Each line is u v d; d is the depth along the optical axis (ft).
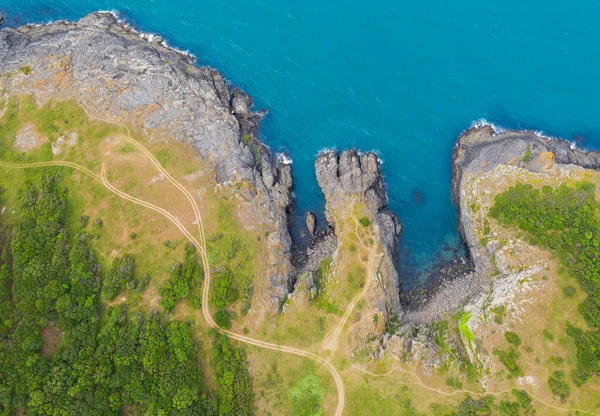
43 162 243.19
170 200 238.48
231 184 241.14
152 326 210.38
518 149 237.04
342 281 224.33
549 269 212.02
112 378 198.80
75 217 233.96
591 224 214.90
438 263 240.53
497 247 225.15
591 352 193.36
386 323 222.48
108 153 244.22
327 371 213.25
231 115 258.37
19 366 192.54
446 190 248.73
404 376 208.95
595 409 190.60
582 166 237.66
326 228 248.32
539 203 221.87
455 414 200.75
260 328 219.82
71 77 256.73
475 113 254.06
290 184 251.60
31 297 205.36
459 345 217.36
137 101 252.21
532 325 206.39
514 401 198.90
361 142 255.50
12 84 257.75
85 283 216.13
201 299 222.28
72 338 202.18
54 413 188.44
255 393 210.79
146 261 227.81
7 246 220.43
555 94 253.44
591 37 259.80
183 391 198.29
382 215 242.17
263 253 231.91
